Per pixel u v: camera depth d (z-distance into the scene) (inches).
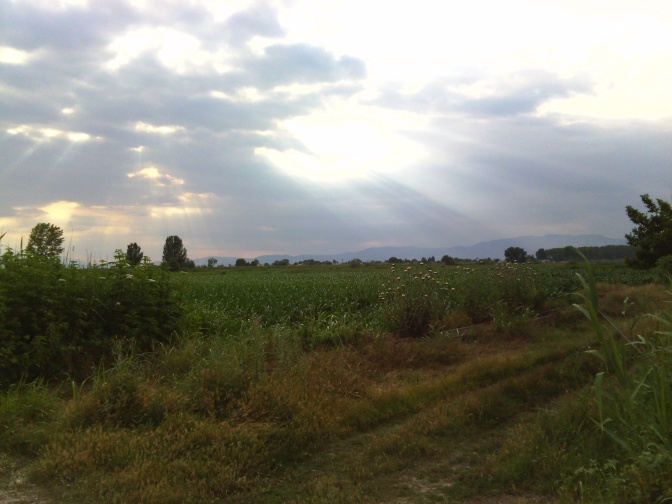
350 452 202.4
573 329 454.0
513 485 163.9
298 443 205.5
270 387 241.4
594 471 155.2
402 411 245.0
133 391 229.9
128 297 333.1
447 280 603.8
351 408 242.1
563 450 177.5
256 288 712.4
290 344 330.0
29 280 301.0
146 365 296.5
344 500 156.7
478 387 279.0
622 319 466.0
